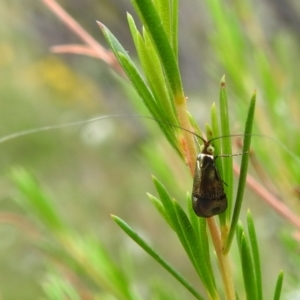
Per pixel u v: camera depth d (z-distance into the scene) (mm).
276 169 197
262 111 197
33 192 211
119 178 859
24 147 986
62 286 182
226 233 145
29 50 501
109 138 723
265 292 264
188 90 279
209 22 266
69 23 209
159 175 222
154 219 748
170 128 144
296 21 275
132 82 143
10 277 647
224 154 144
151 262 607
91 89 460
